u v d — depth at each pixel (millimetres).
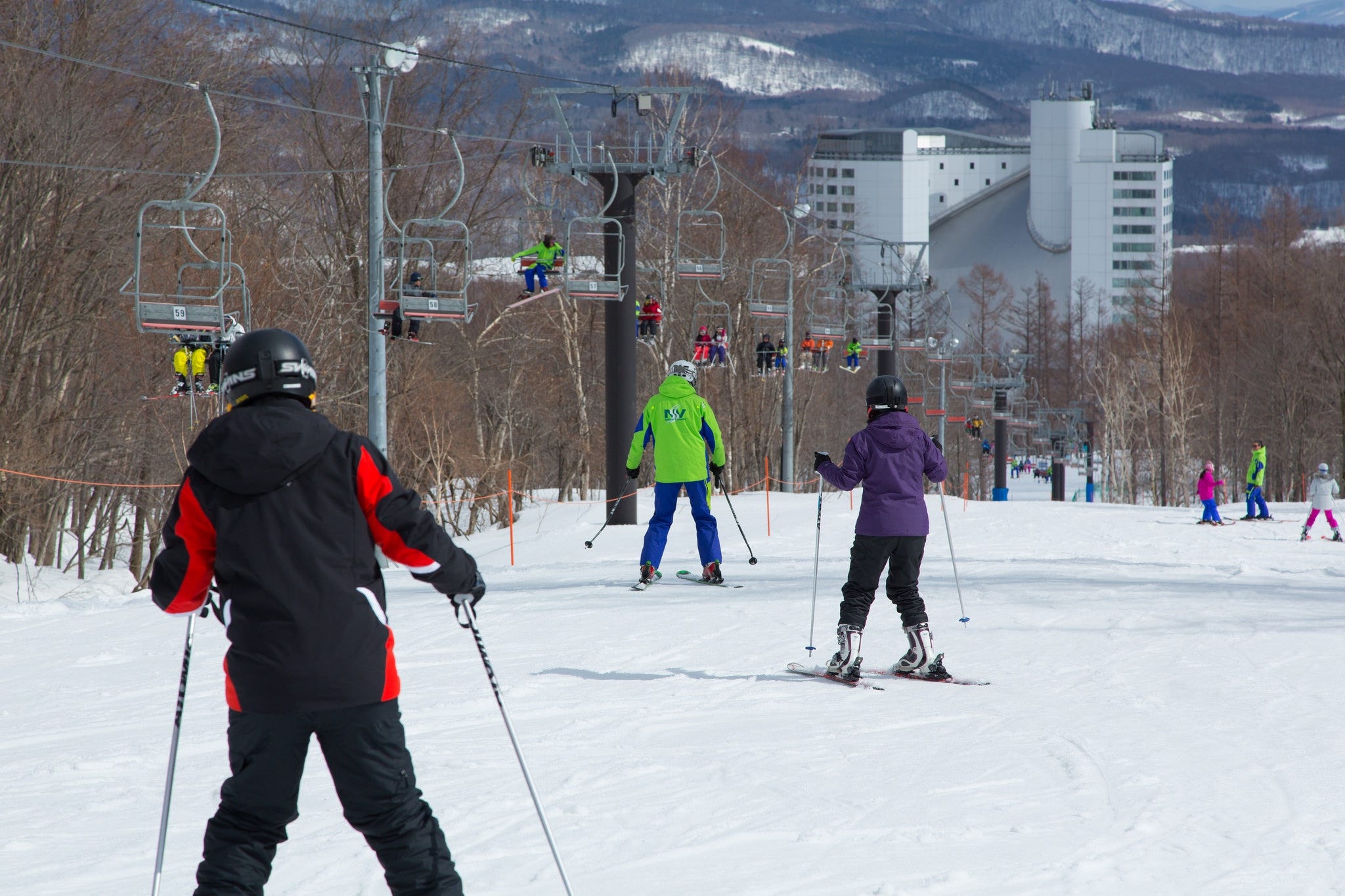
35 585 23688
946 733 7129
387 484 3721
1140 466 86688
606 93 24266
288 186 36219
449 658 9945
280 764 3594
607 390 24312
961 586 14266
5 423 25906
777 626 11359
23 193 25953
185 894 4590
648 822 5398
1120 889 4477
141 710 8453
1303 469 70875
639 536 22578
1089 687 8461
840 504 27734
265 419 3617
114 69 21156
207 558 3699
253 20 32938
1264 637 10492
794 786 5996
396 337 19172
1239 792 5797
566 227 23141
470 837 5203
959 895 4430
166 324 16922
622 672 9234
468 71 37656
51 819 5660
